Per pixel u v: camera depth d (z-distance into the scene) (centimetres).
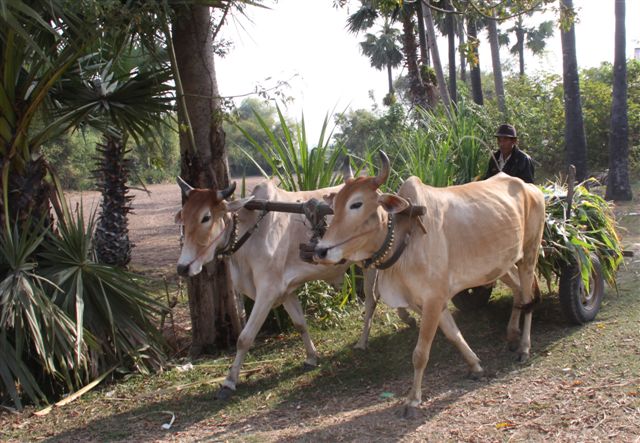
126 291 587
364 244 423
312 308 728
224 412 491
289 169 705
